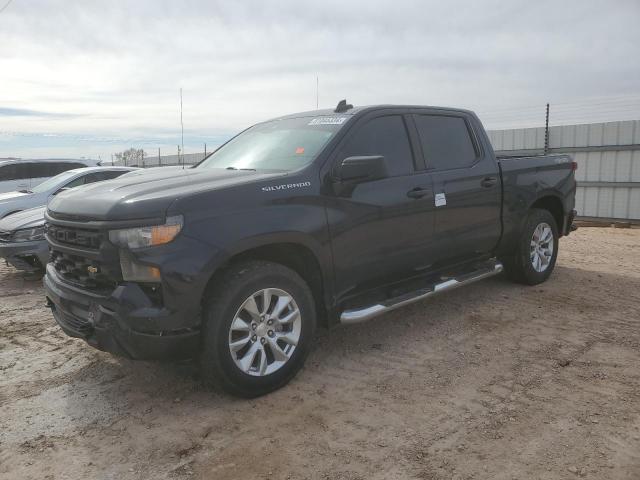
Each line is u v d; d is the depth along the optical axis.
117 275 3.05
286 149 4.04
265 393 3.38
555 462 2.60
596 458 2.62
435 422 3.01
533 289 5.71
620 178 17.38
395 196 4.04
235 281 3.15
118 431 3.00
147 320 2.92
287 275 3.40
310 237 3.48
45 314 5.30
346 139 3.90
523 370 3.68
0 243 6.57
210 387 3.52
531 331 4.44
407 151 4.34
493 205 5.01
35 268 6.66
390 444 2.80
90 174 10.18
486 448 2.74
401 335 4.42
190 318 3.00
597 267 6.87
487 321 4.71
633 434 2.82
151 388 3.54
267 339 3.35
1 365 3.98
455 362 3.85
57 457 2.76
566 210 6.05
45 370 3.88
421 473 2.54
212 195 3.14
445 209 4.47
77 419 3.15
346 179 3.58
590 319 4.71
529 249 5.61
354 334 4.46
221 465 2.65
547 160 5.79
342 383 3.55
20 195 9.40
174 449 2.81
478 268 5.06
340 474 2.55
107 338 3.08
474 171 4.81
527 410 3.11
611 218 17.72
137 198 3.08
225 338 3.12
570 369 3.67
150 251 2.93
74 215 3.25
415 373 3.68
